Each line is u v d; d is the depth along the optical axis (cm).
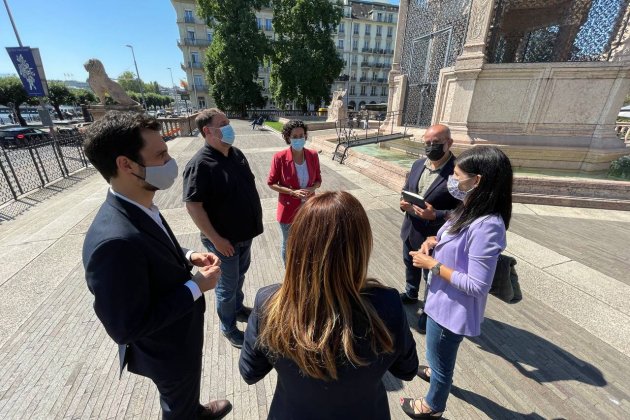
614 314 273
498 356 230
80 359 225
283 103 3697
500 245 128
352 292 81
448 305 151
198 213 202
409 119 1176
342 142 1034
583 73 655
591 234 435
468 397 199
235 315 244
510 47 1087
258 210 234
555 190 554
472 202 135
